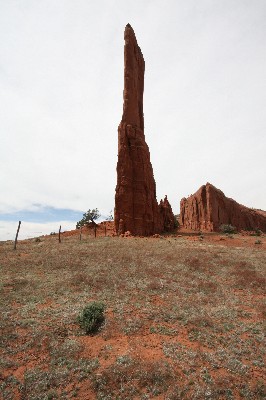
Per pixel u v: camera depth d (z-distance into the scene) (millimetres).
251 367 8742
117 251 27469
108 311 12961
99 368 8641
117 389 7715
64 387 7863
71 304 13797
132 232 47594
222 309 13492
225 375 8234
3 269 20406
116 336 10750
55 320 11961
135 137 52844
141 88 61344
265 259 26172
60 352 9508
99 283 17031
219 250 30859
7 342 10125
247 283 17781
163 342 10242
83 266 21156
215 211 69688
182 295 15430
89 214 66562
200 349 9773
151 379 7996
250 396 7316
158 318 12297
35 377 8195
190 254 26844
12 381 8062
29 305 13562
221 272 20672
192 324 11789
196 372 8398
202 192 72250
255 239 49188
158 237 46406
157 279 18109
